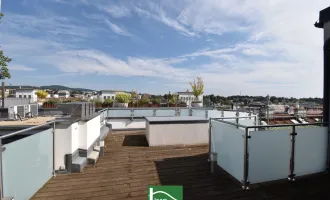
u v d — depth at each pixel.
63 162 3.18
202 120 5.24
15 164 2.09
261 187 2.65
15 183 2.08
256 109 7.14
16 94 25.48
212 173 3.18
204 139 5.27
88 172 3.21
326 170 2.96
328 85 3.13
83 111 3.53
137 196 2.46
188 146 5.01
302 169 2.80
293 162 2.73
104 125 6.30
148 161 3.79
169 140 5.08
